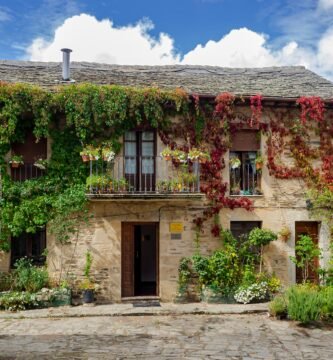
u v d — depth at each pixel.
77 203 11.95
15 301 11.12
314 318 10.12
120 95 11.98
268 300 12.24
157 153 12.59
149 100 12.15
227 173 12.92
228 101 12.56
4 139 11.71
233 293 12.09
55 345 8.55
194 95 12.38
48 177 12.09
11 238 12.18
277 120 13.14
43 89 11.95
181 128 12.70
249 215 12.91
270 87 14.00
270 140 13.07
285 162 13.16
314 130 13.30
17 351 8.16
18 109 11.57
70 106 11.80
